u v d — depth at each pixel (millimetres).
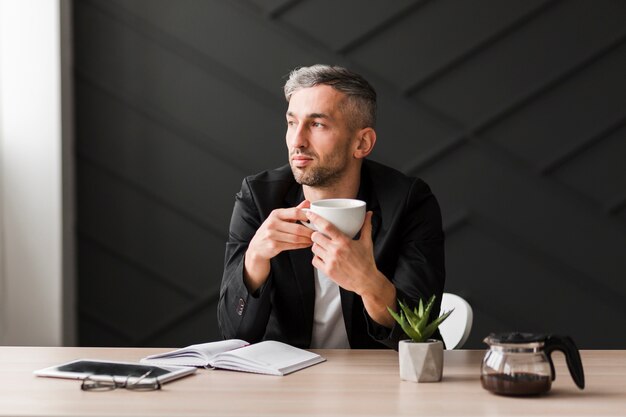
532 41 3707
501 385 1593
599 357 1981
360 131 2227
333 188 2262
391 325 2021
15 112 3596
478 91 3723
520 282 3762
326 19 3736
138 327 3822
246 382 1721
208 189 3791
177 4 3760
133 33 3768
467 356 1977
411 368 1722
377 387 1681
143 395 1617
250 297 2096
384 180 2340
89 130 3795
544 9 3695
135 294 3824
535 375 1589
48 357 1976
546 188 3740
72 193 3781
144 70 3779
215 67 3764
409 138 3742
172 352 1892
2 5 3568
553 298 3756
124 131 3793
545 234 3742
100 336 3828
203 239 3801
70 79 3734
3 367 1863
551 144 3725
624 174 3713
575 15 3691
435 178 3750
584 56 3695
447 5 3713
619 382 1719
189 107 3779
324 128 2168
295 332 2246
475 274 3766
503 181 3740
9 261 3621
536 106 3727
